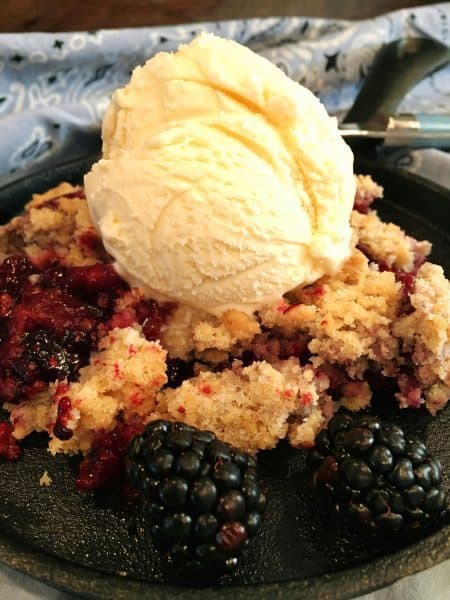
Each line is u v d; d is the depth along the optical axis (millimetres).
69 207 127
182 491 79
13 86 167
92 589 82
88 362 107
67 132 163
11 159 158
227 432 98
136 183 101
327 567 88
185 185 99
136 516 94
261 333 108
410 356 107
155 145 100
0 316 113
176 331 107
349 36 186
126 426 99
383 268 121
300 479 98
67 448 99
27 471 99
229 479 80
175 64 103
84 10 190
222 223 99
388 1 214
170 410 98
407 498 83
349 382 109
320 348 104
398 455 86
